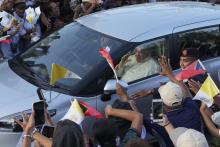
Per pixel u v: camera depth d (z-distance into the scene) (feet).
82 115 15.12
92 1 31.71
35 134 15.03
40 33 31.86
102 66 19.57
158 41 20.97
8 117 17.93
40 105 15.57
